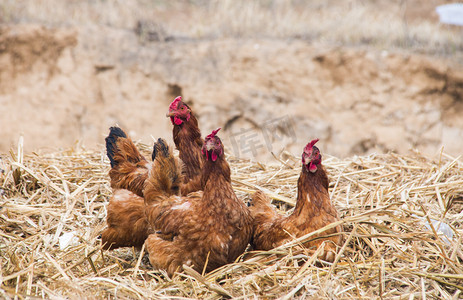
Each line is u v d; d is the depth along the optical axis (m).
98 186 12.55
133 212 9.87
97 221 11.25
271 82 28.77
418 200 11.23
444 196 11.61
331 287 8.32
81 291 8.16
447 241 9.85
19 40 28.67
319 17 34.56
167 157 9.59
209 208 8.84
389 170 13.36
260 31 31.44
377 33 31.61
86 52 28.95
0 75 28.41
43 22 29.77
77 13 31.31
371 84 28.72
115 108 28.34
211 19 33.19
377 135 28.16
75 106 28.27
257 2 36.44
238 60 29.09
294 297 8.31
